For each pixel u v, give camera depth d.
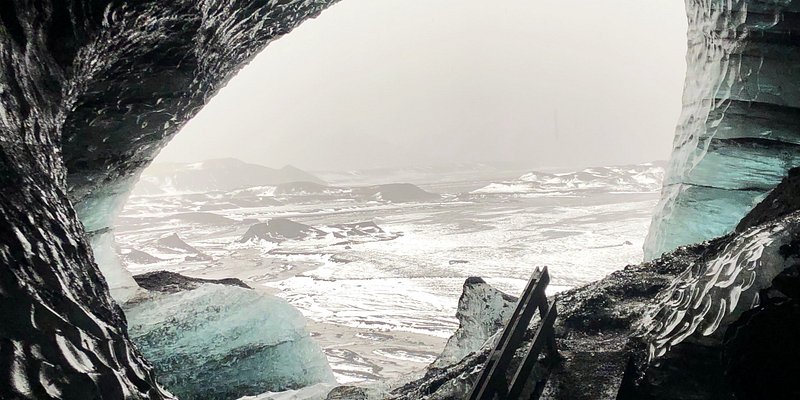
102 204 10.99
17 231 3.37
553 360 5.23
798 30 7.70
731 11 8.34
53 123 5.47
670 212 9.59
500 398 4.26
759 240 4.72
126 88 8.37
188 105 10.16
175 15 7.24
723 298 4.65
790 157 8.10
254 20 8.93
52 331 3.00
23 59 4.89
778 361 4.40
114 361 3.36
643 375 4.87
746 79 8.30
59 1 5.30
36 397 2.60
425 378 7.46
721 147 8.66
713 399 4.58
